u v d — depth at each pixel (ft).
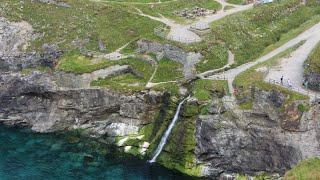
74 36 486.79
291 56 429.38
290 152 355.77
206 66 430.61
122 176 372.38
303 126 353.92
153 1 550.77
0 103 440.45
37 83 433.48
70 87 430.61
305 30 486.38
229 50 453.17
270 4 533.14
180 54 436.35
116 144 407.64
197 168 378.53
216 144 373.61
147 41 458.50
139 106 413.18
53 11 528.63
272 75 396.37
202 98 392.68
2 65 465.06
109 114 422.00
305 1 545.85
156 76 431.43
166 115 406.21
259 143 366.02
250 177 367.04
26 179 364.79
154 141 402.11
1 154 395.14
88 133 418.51
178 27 484.33
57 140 414.82
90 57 458.09
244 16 501.56
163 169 382.42
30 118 434.71
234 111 375.66
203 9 527.40
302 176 281.54
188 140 386.73
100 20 510.58
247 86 382.83
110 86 422.82
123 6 535.60
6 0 543.39
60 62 456.45
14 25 500.74
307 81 375.66
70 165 384.47
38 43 481.87
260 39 474.08
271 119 364.79
